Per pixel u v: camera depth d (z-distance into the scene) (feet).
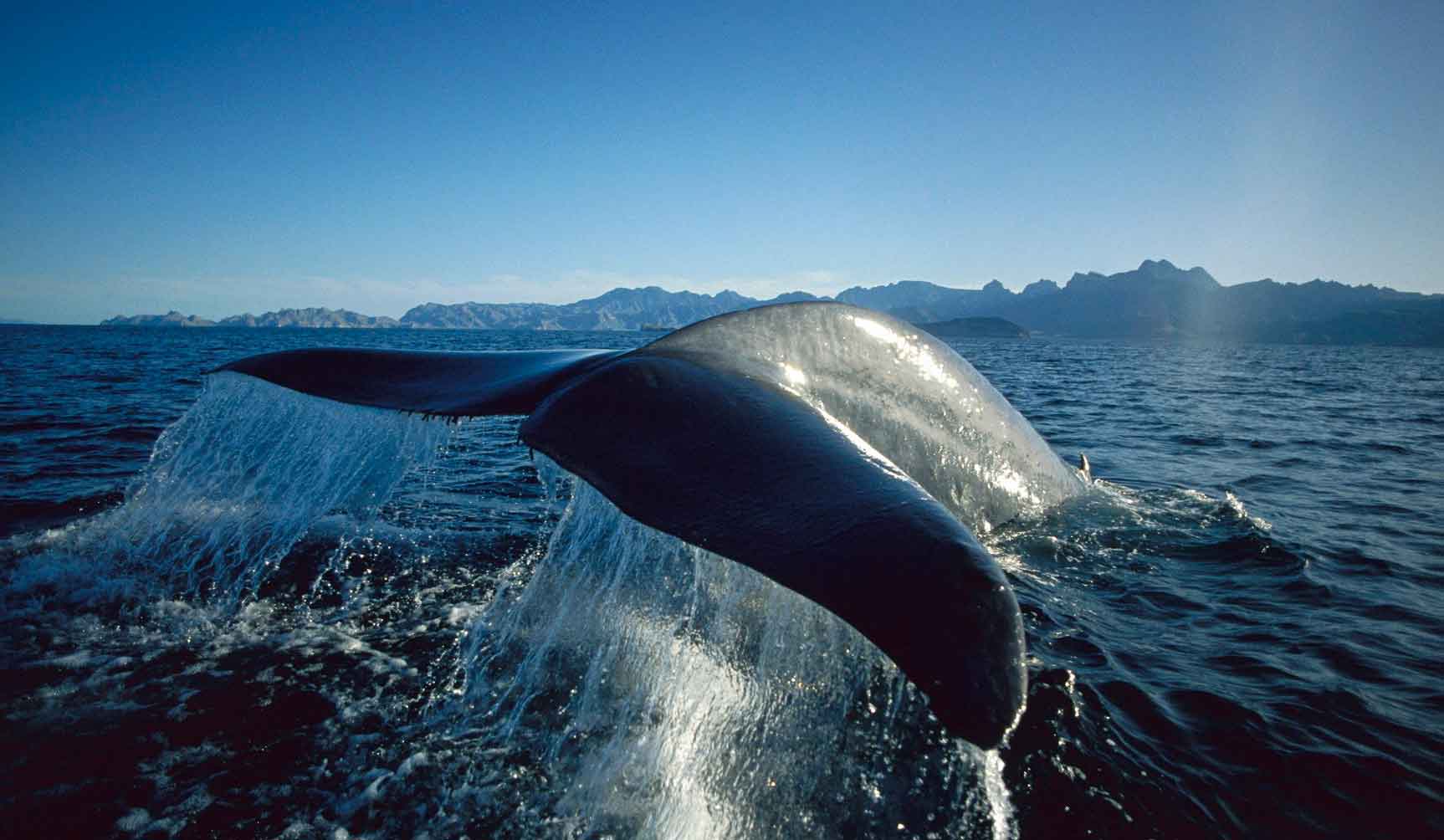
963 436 17.56
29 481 28.76
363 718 12.29
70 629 14.98
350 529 20.75
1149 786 11.31
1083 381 107.86
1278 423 55.88
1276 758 12.12
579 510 14.37
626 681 12.64
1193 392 89.20
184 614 15.69
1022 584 18.10
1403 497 30.37
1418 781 11.67
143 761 11.24
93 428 43.42
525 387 13.17
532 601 14.21
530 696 12.66
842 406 14.92
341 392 14.34
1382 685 14.51
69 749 11.46
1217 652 15.66
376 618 15.72
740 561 7.96
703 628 12.44
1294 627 16.92
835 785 10.70
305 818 10.23
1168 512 23.93
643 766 11.14
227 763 11.23
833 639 11.71
